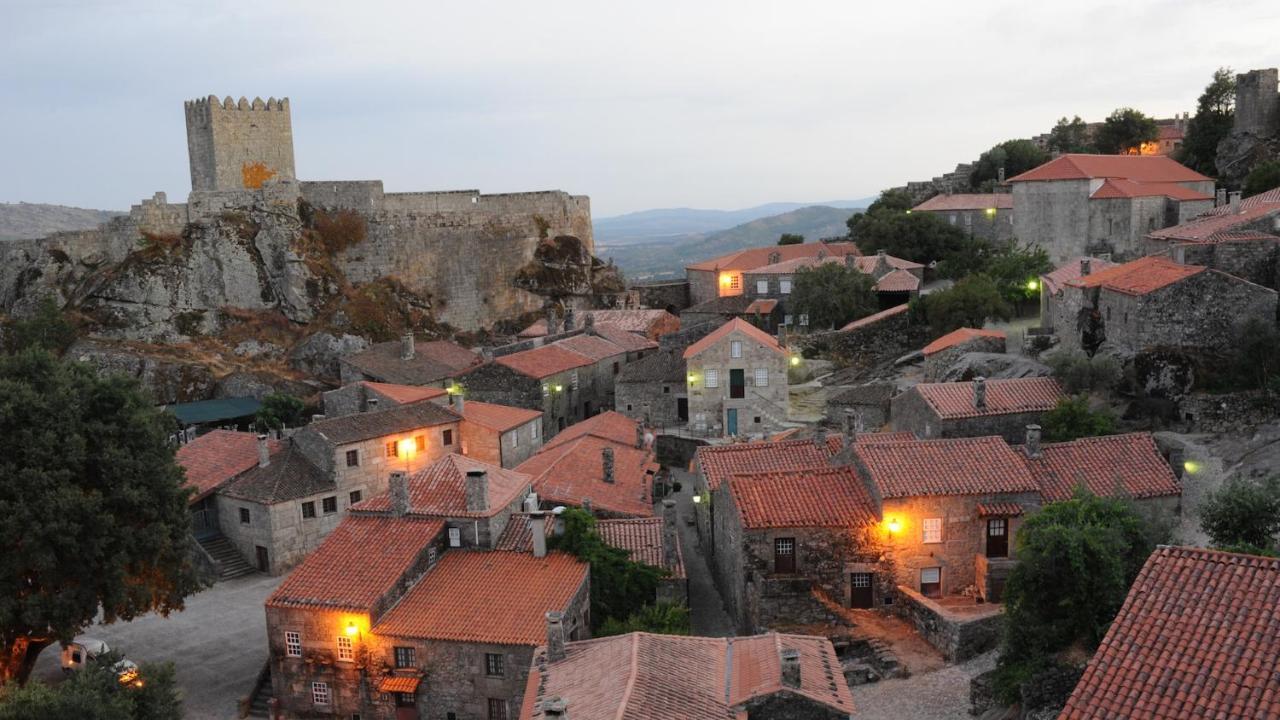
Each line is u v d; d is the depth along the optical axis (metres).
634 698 25.64
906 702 36.59
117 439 45.38
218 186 117.25
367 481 66.25
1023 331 75.44
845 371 85.00
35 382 45.41
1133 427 52.50
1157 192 91.25
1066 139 135.25
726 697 27.52
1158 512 39.09
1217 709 19.86
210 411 93.62
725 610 49.84
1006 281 87.12
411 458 69.31
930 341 85.00
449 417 72.31
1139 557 35.44
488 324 131.12
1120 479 44.34
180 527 47.09
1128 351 54.88
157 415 49.03
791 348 86.25
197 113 117.06
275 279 113.75
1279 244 56.03
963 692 36.81
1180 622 22.14
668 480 71.75
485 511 46.03
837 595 43.91
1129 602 23.12
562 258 135.75
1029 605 34.94
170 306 108.38
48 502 40.75
